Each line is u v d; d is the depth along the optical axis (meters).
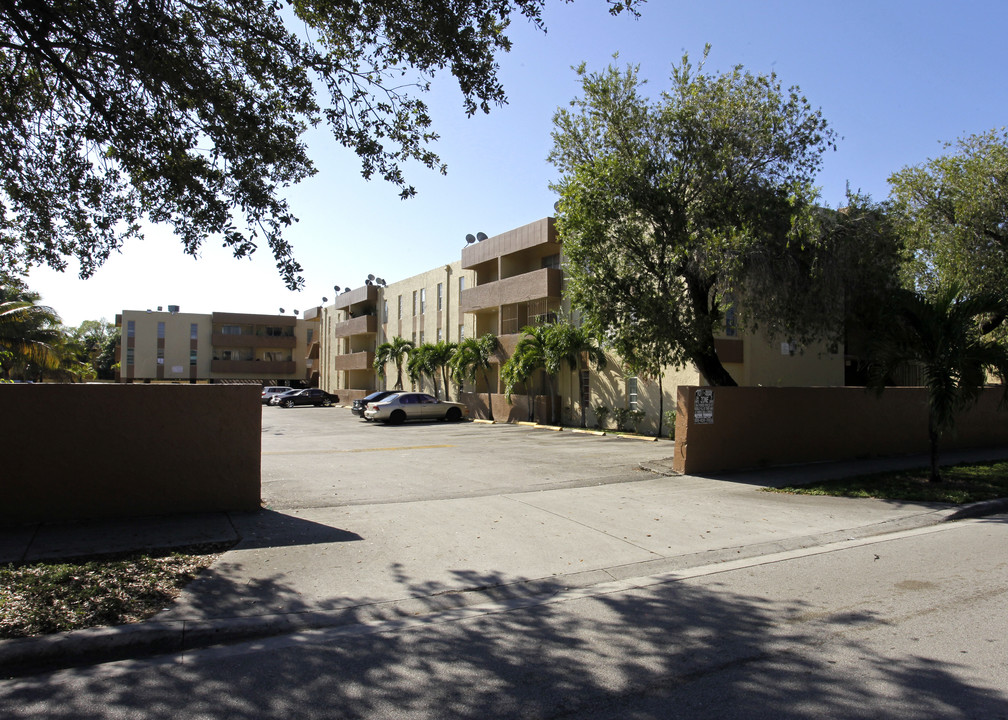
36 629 4.79
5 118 8.30
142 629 4.84
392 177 9.51
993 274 15.79
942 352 11.26
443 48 8.38
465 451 17.50
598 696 3.88
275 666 4.41
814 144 12.58
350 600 5.69
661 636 4.85
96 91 8.28
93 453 8.18
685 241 12.20
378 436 23.02
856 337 13.58
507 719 3.62
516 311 30.11
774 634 4.84
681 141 12.49
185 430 8.66
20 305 29.38
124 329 57.62
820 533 8.16
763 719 3.56
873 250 12.28
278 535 7.65
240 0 8.34
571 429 24.69
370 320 47.09
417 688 4.04
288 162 9.17
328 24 8.82
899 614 5.23
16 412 7.84
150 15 7.50
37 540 7.22
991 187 16.03
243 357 62.22
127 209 9.32
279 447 18.92
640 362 13.55
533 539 7.73
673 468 12.98
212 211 8.84
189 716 3.70
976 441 17.45
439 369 37.44
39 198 8.84
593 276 13.19
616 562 6.90
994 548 7.48
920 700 3.75
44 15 7.52
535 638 4.86
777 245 11.88
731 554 7.27
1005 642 4.61
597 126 12.98
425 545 7.40
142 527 7.88
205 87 8.38
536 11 8.02
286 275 9.41
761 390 13.49
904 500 10.17
